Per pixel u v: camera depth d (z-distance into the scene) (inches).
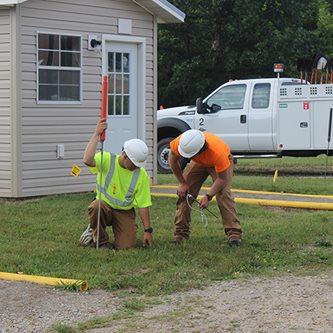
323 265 382.3
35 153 596.7
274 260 390.0
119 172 403.5
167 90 1625.2
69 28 620.1
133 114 686.5
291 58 1589.6
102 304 313.9
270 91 837.2
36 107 596.1
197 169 419.8
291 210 562.3
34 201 576.1
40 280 342.6
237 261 378.9
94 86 643.5
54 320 294.4
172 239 431.5
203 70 1617.9
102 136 401.1
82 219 496.7
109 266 366.9
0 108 587.5
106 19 650.2
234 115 850.8
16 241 427.5
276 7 1583.4
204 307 310.5
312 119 814.5
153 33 693.9
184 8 1572.3
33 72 592.7
